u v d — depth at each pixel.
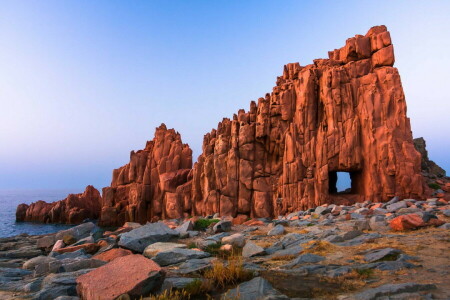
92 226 17.28
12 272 10.66
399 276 7.33
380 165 26.12
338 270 8.14
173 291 7.09
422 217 13.72
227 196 33.28
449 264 7.96
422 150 39.00
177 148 46.66
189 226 18.11
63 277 8.48
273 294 6.57
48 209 68.12
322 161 28.22
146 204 44.91
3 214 96.12
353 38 30.77
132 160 47.72
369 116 27.17
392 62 28.33
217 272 8.01
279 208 29.88
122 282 6.73
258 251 11.09
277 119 32.66
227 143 34.97
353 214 18.61
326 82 29.16
